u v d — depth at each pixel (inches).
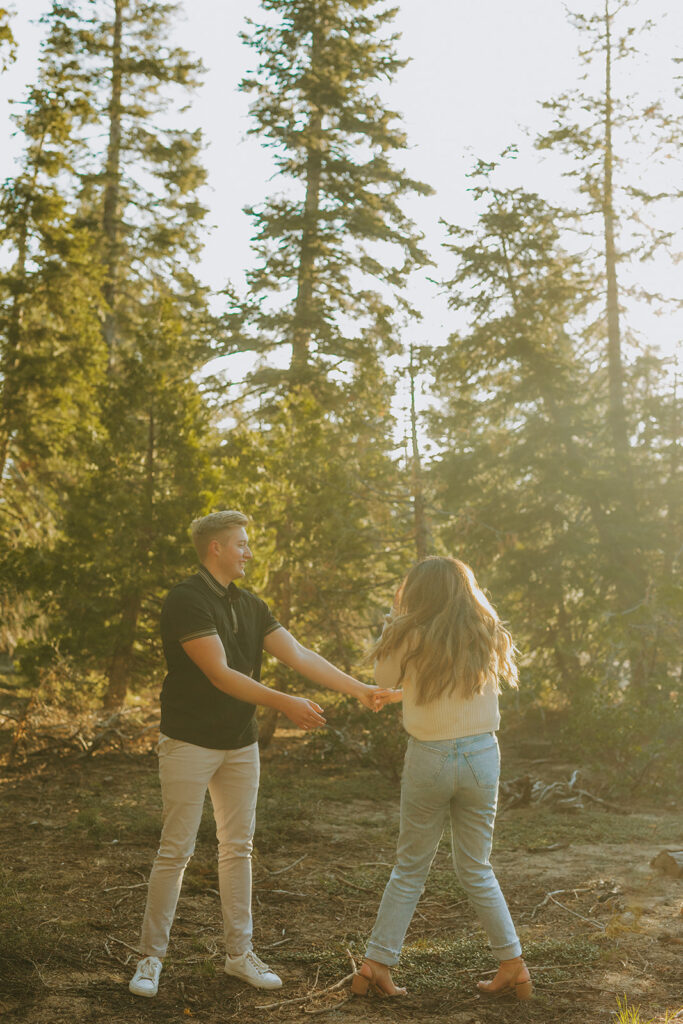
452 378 778.2
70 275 749.9
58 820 295.7
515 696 556.7
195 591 157.5
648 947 180.2
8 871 224.7
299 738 562.6
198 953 171.8
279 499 536.7
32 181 758.5
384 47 872.9
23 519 719.1
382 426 601.3
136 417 542.3
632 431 807.7
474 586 160.2
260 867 243.1
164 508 502.0
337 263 861.8
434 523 662.5
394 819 325.4
